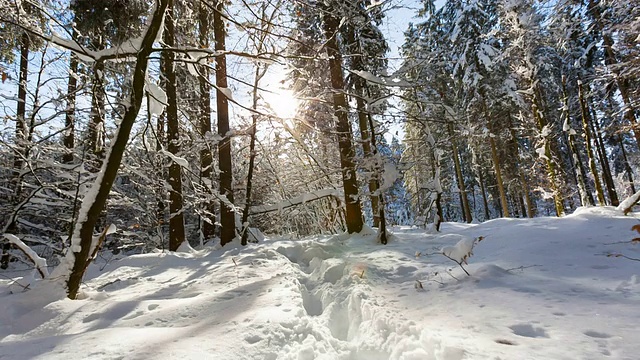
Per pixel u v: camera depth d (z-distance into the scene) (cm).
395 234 820
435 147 784
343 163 843
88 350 218
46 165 819
